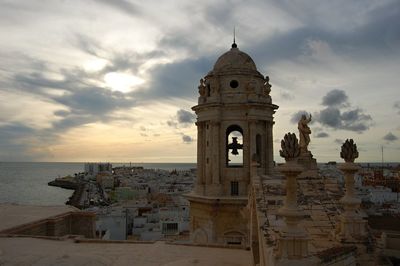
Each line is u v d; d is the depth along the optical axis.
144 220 102.31
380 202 103.38
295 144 15.09
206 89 47.06
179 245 36.22
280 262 14.62
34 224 40.72
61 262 28.38
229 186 44.84
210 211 43.91
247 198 42.78
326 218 21.56
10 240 35.94
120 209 109.75
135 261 30.75
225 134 45.62
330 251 16.64
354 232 18.91
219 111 45.28
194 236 44.69
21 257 29.59
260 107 45.41
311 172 28.73
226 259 31.69
